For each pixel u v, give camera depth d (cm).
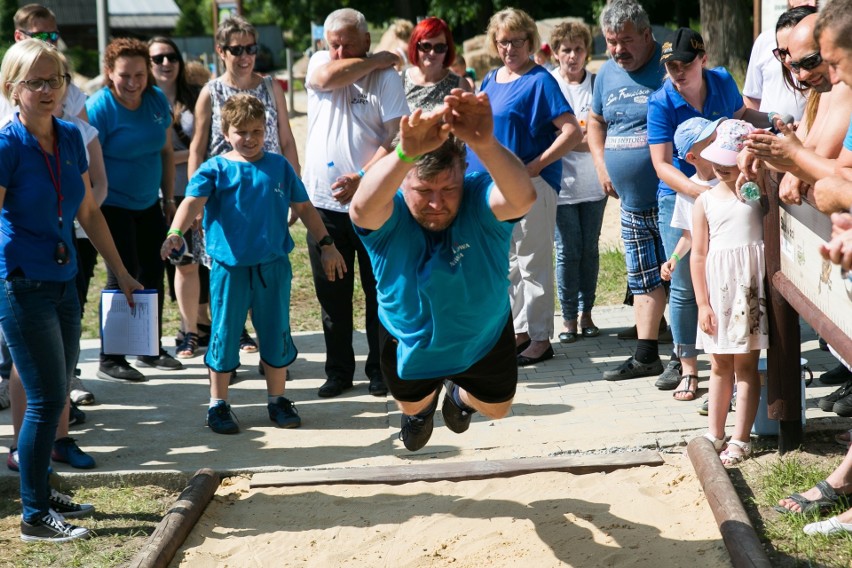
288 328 627
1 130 464
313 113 668
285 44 5422
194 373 750
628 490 506
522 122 684
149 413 662
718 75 621
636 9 655
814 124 479
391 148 613
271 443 601
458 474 534
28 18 674
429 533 479
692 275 521
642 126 656
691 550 441
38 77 459
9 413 657
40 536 485
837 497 457
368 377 710
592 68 2423
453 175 357
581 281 780
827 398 581
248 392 702
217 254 607
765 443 540
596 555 445
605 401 634
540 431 589
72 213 484
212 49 4556
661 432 572
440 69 696
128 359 776
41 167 468
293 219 689
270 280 613
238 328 616
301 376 737
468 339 395
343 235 668
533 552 453
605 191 702
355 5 4466
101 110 687
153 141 705
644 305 668
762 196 500
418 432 462
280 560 462
